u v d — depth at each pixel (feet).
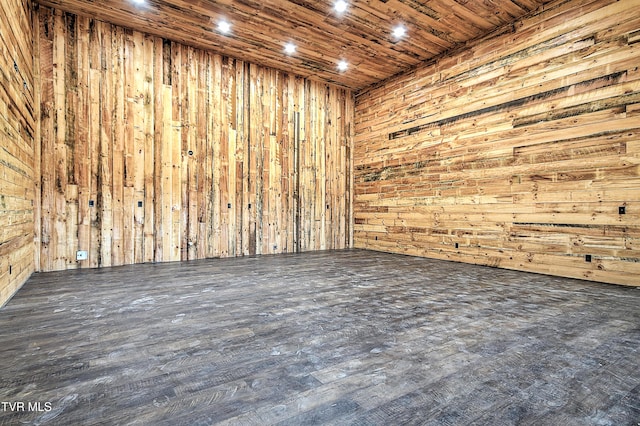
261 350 7.45
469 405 5.40
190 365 6.70
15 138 12.11
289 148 25.17
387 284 14.14
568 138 15.79
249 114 23.31
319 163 26.71
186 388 5.83
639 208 13.67
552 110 16.35
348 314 10.03
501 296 12.28
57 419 4.92
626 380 6.26
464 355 7.29
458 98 20.66
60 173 17.11
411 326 9.05
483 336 8.39
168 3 16.57
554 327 9.05
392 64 23.29
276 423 4.87
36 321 9.18
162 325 8.96
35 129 16.19
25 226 14.02
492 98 18.88
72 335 8.20
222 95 22.20
